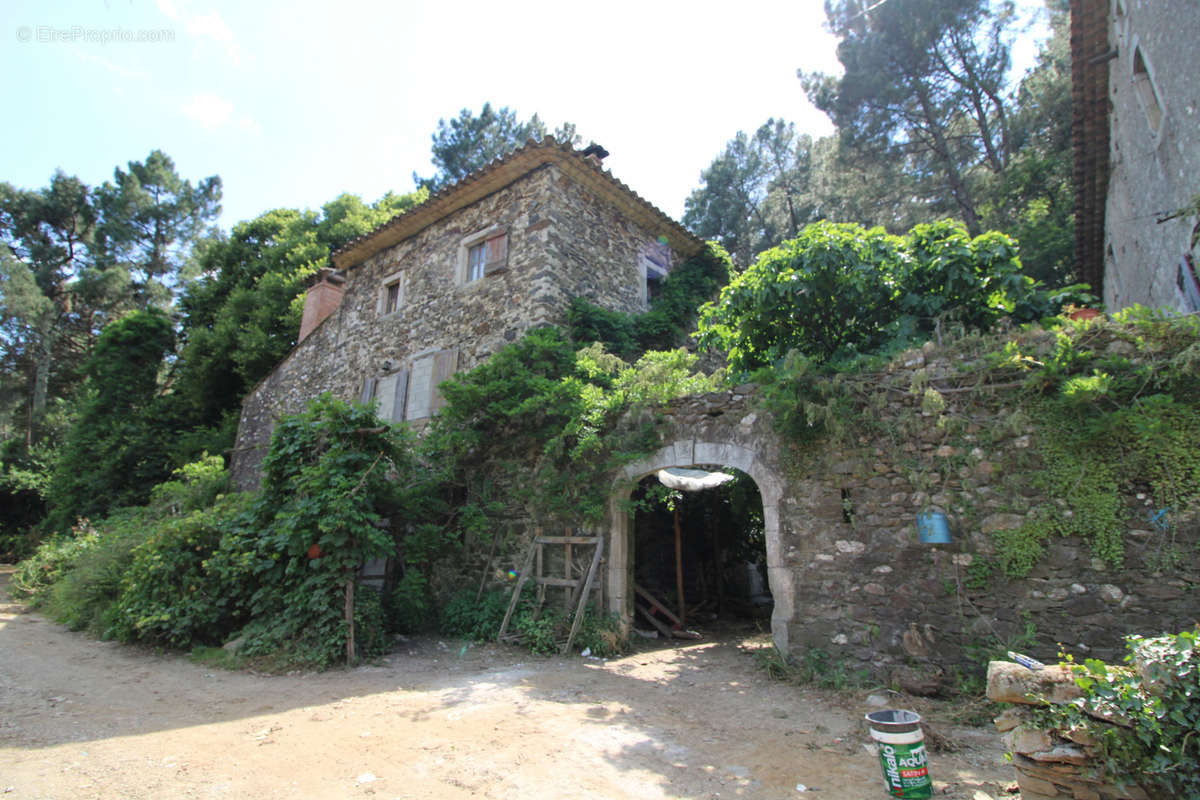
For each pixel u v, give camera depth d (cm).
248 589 655
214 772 317
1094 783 236
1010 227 1443
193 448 1605
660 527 973
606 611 679
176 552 674
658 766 331
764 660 559
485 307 981
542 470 747
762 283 655
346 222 1889
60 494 1666
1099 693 241
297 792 295
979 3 1566
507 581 761
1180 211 482
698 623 902
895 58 1677
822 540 545
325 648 584
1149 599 412
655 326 998
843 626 520
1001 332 526
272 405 1409
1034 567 455
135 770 316
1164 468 421
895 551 509
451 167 2583
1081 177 866
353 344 1244
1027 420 472
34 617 864
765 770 325
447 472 812
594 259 1000
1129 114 689
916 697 461
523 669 577
